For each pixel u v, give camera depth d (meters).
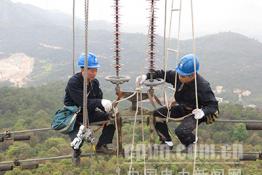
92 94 7.62
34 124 57.81
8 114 63.97
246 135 33.53
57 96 73.81
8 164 10.01
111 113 7.71
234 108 45.16
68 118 7.64
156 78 7.58
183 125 7.29
